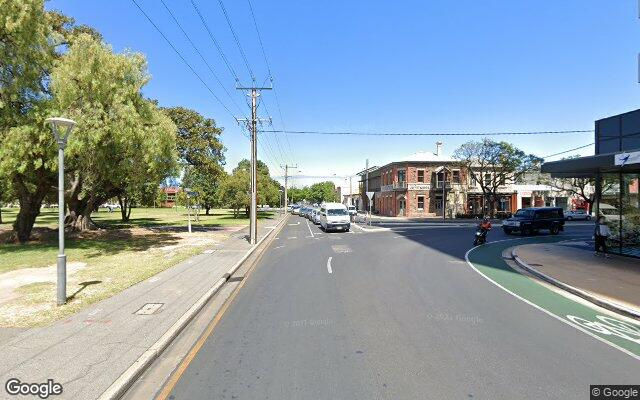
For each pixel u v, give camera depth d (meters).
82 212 30.02
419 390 4.74
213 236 25.61
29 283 10.68
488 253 18.25
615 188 16.92
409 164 56.56
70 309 8.12
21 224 21.25
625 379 5.06
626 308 8.33
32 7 16.64
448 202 56.47
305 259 16.17
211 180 53.59
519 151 49.00
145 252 17.52
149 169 20.27
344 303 8.91
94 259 15.30
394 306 8.63
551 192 57.69
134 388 4.92
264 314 8.12
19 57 16.89
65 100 16.50
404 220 49.41
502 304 8.91
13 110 17.12
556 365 5.50
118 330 6.81
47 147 16.50
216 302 9.20
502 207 57.66
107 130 16.70
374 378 5.08
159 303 8.68
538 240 24.52
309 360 5.68
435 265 14.50
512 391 4.71
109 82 17.33
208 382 5.04
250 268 14.09
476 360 5.65
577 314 8.17
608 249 17.20
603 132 15.54
